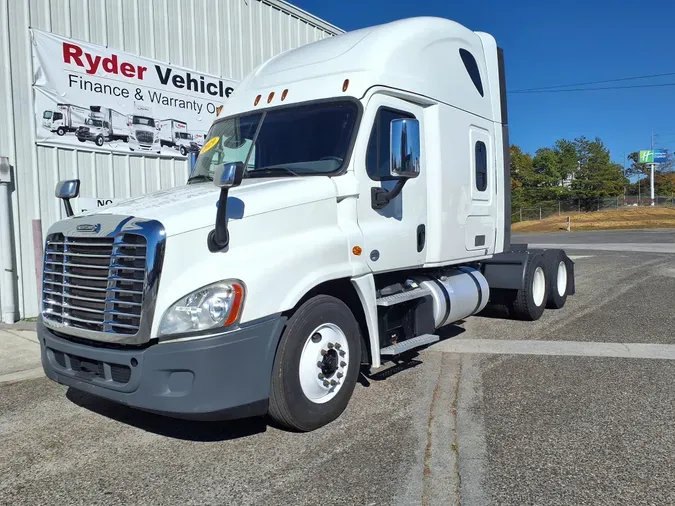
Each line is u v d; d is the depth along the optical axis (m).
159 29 10.47
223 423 4.65
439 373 5.86
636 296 10.38
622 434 4.23
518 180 78.62
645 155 94.50
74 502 3.44
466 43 6.77
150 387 3.66
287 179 4.77
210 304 3.72
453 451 3.99
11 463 4.02
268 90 5.65
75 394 5.55
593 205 70.12
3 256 8.49
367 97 5.02
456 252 6.38
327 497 3.40
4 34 8.38
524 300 8.24
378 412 4.78
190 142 11.13
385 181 5.19
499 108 7.54
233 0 11.90
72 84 9.20
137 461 3.98
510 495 3.38
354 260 4.76
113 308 3.84
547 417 4.59
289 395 4.12
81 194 9.39
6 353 7.07
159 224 3.73
